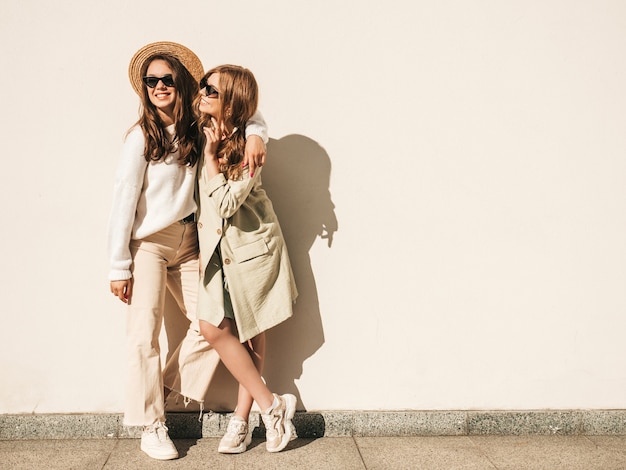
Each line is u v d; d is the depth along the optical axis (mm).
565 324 3178
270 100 3012
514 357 3168
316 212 3074
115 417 3012
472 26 3047
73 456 2803
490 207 3121
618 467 2781
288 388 3133
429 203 3100
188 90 2652
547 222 3145
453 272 3133
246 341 2998
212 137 2611
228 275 2715
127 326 2729
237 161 2639
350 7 2992
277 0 2961
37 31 2887
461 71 3059
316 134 3037
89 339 3020
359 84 3029
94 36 2908
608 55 3100
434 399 3164
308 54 3000
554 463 2812
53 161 2943
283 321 3062
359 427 3111
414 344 3146
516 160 3113
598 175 3145
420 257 3119
